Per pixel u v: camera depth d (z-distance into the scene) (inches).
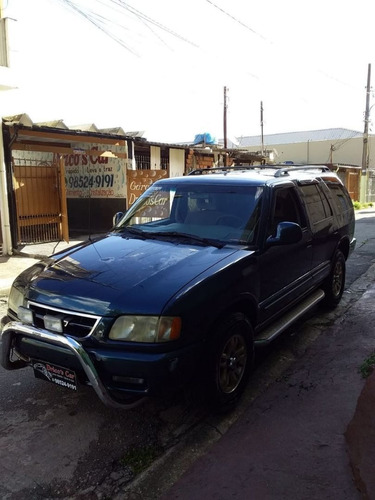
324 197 216.1
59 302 119.6
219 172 205.6
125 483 106.5
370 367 154.2
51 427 129.6
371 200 1379.2
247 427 126.3
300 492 97.4
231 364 133.1
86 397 146.3
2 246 388.8
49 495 102.5
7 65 382.9
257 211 156.7
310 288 194.2
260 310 149.3
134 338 111.3
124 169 507.2
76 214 569.6
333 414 128.7
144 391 110.6
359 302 243.6
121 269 129.6
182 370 113.8
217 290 124.5
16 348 129.5
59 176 436.5
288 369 164.1
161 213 175.6
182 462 113.5
